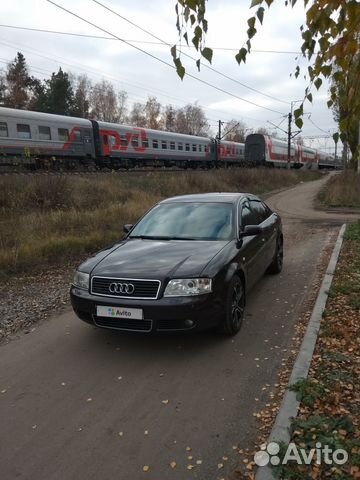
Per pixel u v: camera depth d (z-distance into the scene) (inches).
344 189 879.7
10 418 129.7
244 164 1702.8
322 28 82.6
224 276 173.2
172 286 159.8
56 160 928.9
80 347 179.8
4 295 259.3
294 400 127.0
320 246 390.9
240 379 147.0
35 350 179.0
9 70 2581.2
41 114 888.9
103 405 134.9
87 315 173.9
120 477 103.0
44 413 131.7
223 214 219.3
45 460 110.0
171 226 217.0
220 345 174.6
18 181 521.7
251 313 211.6
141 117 3353.8
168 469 104.8
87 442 116.6
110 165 1113.4
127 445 114.7
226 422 122.9
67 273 314.7
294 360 158.9
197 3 84.1
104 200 586.2
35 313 225.6
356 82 84.2
